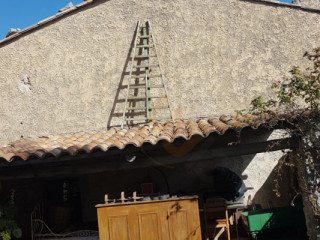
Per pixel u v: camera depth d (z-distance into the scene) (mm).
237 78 9719
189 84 9742
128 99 9758
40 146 7996
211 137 7613
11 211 8227
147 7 9922
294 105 7387
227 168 9414
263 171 9758
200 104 9680
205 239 8789
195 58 9797
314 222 7371
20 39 9969
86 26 9914
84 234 8359
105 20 9914
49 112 9742
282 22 9852
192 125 8344
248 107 9609
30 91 9836
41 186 9602
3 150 7992
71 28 9914
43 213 9375
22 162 7477
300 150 7383
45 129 9703
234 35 9836
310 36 9805
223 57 9789
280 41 9797
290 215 8641
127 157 7414
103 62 9836
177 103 9703
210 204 8562
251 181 9703
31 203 9375
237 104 9641
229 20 9875
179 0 9930
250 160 9773
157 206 7348
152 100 9750
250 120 7078
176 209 7320
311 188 7305
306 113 6992
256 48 9789
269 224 8602
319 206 7129
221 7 9914
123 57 9828
